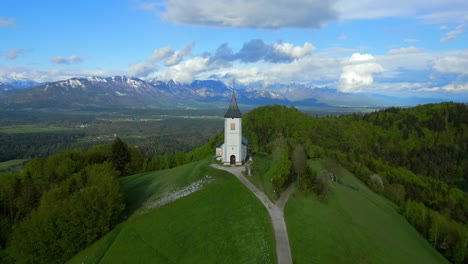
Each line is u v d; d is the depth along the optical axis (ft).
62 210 225.76
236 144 315.58
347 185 355.97
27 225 225.35
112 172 315.99
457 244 264.93
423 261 212.23
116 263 194.39
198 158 497.87
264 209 219.20
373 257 184.44
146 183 328.29
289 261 164.66
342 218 225.76
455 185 530.68
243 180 269.44
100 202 233.96
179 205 240.94
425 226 294.87
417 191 452.76
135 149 477.36
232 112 314.96
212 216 216.13
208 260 177.06
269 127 622.54
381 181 420.36
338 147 595.88
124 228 227.61
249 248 176.76
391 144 654.12
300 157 287.89
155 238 209.05
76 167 375.66
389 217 289.12
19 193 288.10
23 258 214.90
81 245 223.30
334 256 172.86
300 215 212.43
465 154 611.88
